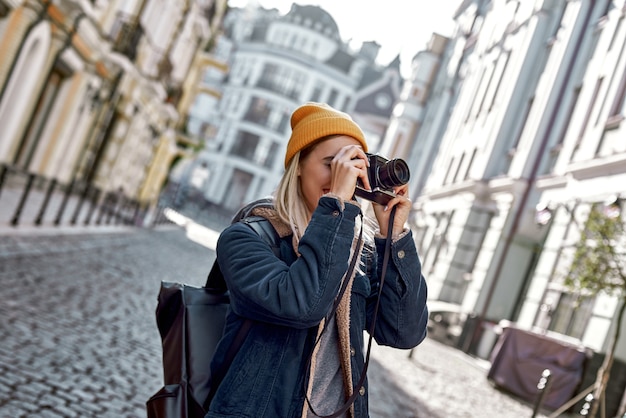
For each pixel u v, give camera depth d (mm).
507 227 19359
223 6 43938
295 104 79750
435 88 37906
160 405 1834
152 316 9312
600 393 9383
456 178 25453
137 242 19312
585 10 19391
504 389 13023
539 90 20266
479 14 32750
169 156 43938
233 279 1797
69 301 8305
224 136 80000
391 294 2010
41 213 13789
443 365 14734
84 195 16578
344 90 81125
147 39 25859
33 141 20375
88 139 24547
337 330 1897
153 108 33688
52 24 17516
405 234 2021
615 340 9453
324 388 1854
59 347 6184
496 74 24500
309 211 1975
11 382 4898
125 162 32031
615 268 9742
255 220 1931
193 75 41969
